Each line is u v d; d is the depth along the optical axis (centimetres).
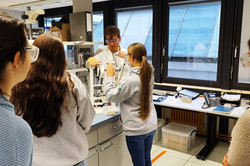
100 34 484
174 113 404
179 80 396
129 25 441
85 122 135
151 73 190
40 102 106
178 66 401
